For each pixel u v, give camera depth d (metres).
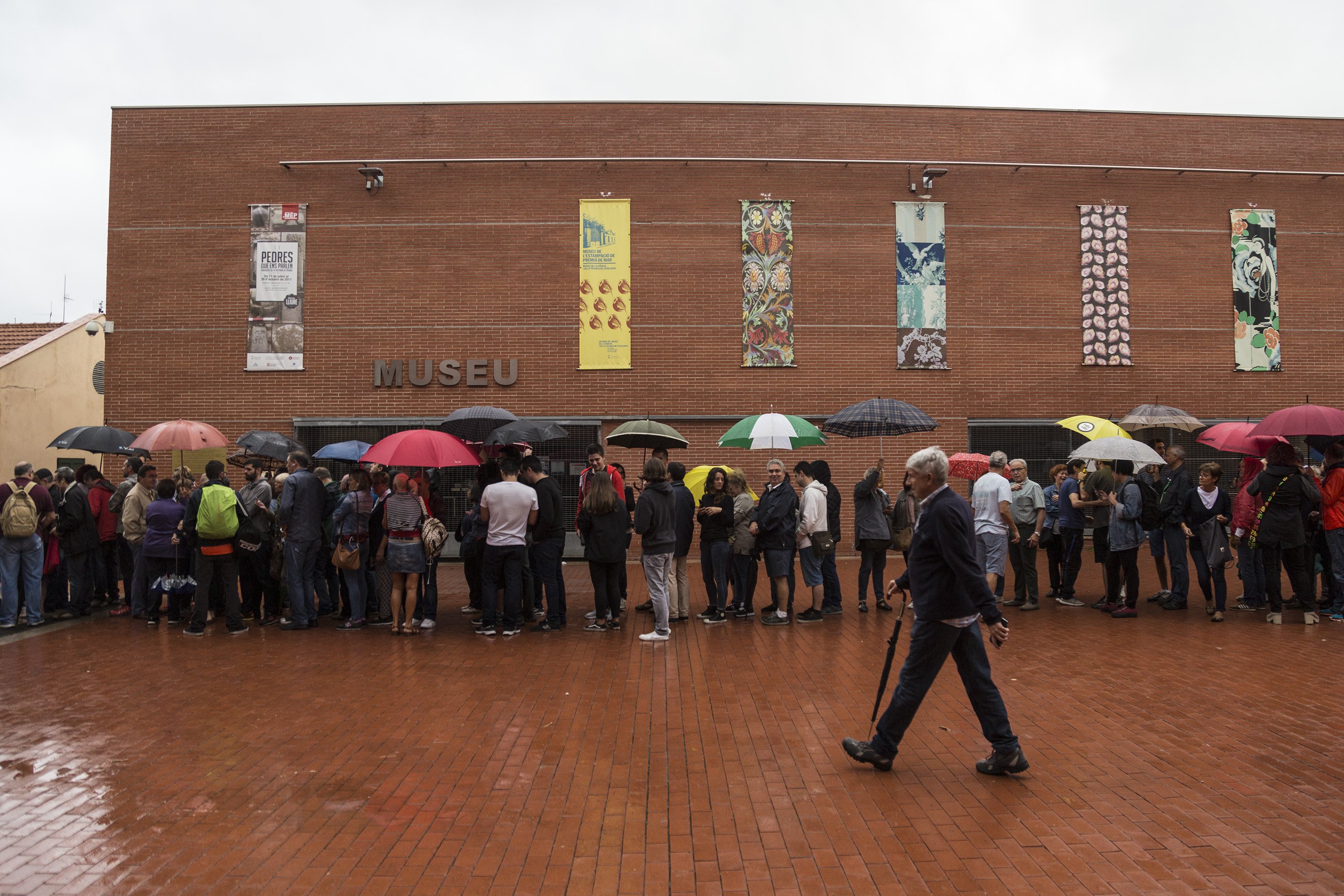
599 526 9.21
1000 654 8.02
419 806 4.49
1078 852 3.88
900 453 16.22
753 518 9.93
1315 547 10.09
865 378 16.30
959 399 16.39
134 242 16.02
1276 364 16.80
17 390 20.42
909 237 16.42
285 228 16.06
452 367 15.99
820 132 16.44
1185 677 7.09
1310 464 11.05
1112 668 7.45
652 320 16.12
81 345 22.41
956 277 16.50
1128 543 9.83
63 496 11.05
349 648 8.54
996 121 16.67
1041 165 16.44
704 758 5.20
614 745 5.44
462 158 16.11
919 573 4.88
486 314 16.06
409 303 16.05
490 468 10.39
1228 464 16.64
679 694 6.70
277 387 15.96
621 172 16.20
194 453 15.81
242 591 10.47
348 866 3.81
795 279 16.30
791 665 7.66
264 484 10.36
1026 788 4.66
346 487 10.02
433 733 5.73
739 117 16.36
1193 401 16.70
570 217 16.14
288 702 6.50
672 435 10.52
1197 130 16.94
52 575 10.81
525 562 9.49
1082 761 5.09
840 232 16.34
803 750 5.33
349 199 16.09
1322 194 17.02
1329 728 5.70
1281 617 9.44
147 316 15.98
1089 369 16.61
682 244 16.20
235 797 4.62
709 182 16.25
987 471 11.54
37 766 5.12
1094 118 16.80
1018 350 16.52
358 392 15.99
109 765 5.13
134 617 10.46
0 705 6.45
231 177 16.08
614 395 16.06
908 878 3.65
